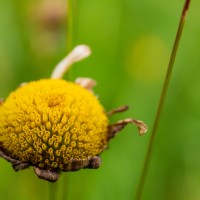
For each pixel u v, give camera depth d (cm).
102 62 21
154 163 19
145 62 21
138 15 22
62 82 14
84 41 21
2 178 18
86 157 13
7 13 21
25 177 19
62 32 20
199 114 20
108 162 19
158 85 20
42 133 13
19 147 13
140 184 14
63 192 15
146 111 20
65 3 20
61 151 13
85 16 22
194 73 20
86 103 14
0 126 13
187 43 21
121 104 20
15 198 18
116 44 21
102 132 14
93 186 18
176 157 19
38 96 14
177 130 19
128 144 19
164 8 21
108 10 22
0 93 20
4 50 20
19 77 20
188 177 19
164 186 19
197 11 21
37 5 21
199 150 19
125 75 21
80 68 21
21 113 13
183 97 20
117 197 18
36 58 20
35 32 20
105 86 21
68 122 13
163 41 21
